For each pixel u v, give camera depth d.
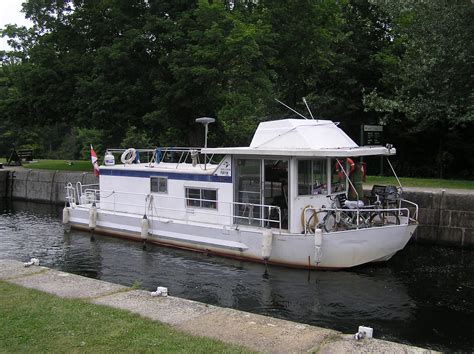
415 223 13.69
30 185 32.91
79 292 8.48
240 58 22.38
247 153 13.85
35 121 32.22
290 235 13.02
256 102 27.09
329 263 12.91
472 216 16.53
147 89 25.97
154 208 17.25
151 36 25.72
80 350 5.96
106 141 44.75
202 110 25.84
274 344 6.23
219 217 15.23
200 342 6.20
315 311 10.59
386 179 22.41
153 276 13.28
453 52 21.69
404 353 5.99
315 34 26.73
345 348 6.11
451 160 30.42
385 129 30.84
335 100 30.92
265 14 25.92
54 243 17.89
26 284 8.99
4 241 18.56
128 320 7.00
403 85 26.45
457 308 10.78
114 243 17.41
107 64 26.16
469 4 20.94
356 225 13.15
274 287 12.12
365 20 30.62
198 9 23.11
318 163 13.82
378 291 11.89
